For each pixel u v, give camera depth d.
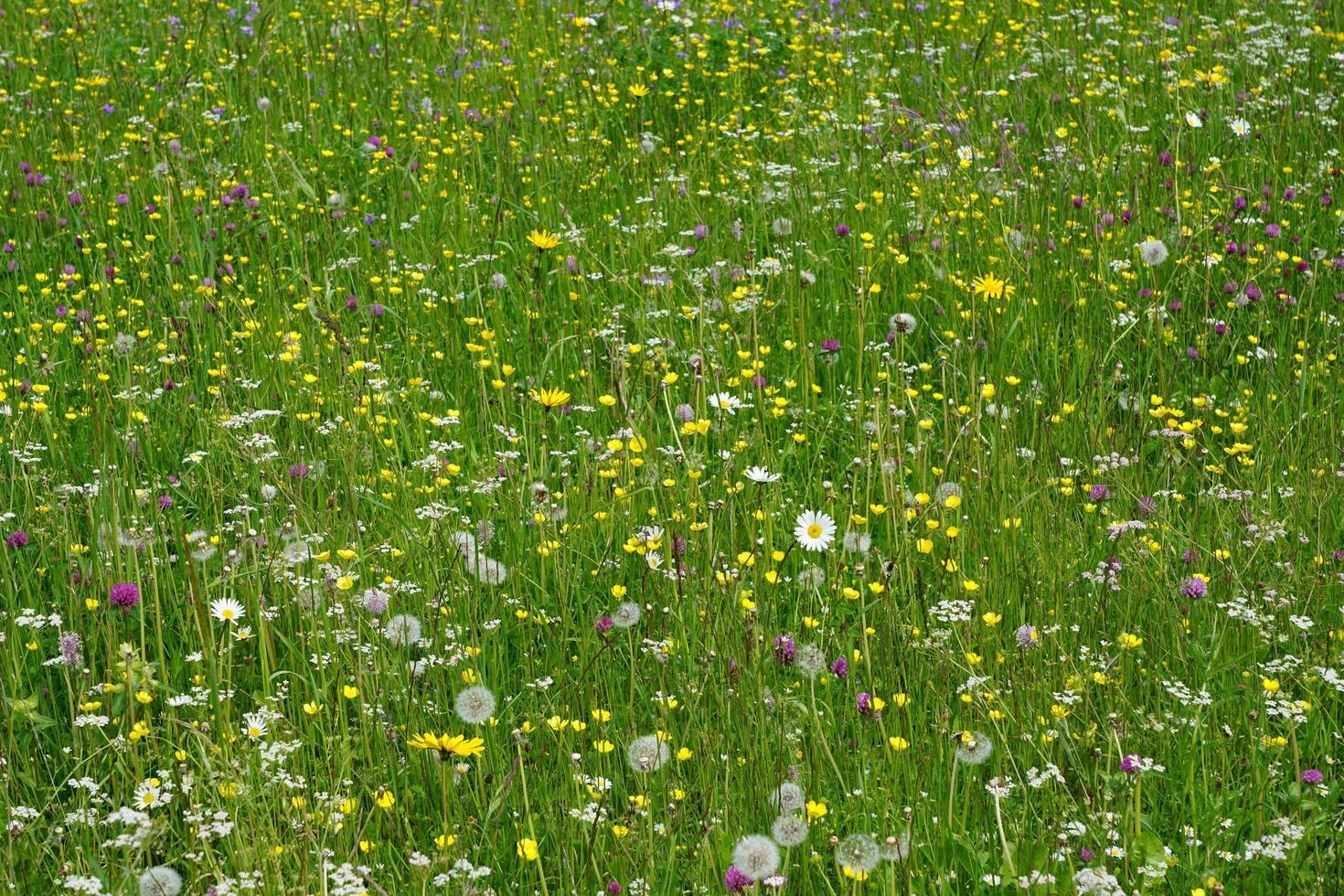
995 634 3.92
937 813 3.36
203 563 4.19
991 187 7.01
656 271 6.18
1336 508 4.55
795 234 6.81
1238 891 3.16
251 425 4.96
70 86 9.41
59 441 5.09
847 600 4.04
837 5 10.92
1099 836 3.17
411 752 3.50
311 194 7.09
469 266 6.54
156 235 7.04
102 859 3.14
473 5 11.04
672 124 9.00
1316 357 5.74
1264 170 7.43
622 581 4.31
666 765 3.39
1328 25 9.95
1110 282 6.30
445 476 4.79
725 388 5.40
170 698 3.69
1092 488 4.58
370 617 3.90
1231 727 3.66
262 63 9.57
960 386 5.55
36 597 4.20
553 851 3.29
